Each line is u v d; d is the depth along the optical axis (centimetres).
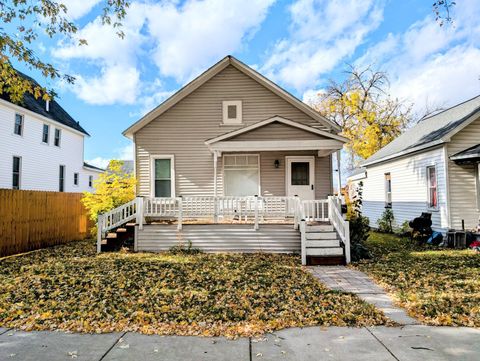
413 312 476
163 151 1257
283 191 1225
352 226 1035
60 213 1277
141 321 438
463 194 1166
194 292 573
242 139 1079
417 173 1402
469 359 337
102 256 953
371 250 1066
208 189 1245
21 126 1855
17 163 1830
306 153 1232
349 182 2322
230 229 1026
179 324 430
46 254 1006
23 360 337
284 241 1015
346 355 348
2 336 396
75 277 686
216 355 348
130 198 1196
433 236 1196
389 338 390
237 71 1277
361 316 459
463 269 764
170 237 1032
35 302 519
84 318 449
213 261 873
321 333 405
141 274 711
